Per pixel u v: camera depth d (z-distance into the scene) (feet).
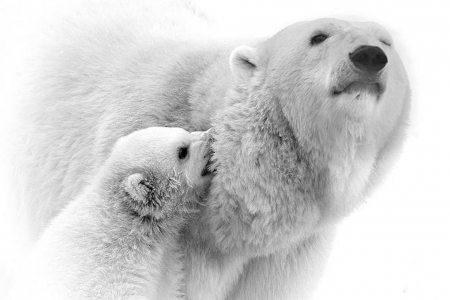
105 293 38.19
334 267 53.01
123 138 40.70
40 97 43.86
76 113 42.50
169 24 44.45
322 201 37.91
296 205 37.58
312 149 37.22
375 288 51.83
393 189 58.75
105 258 38.86
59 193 42.70
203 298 39.40
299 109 37.06
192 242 39.37
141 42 42.78
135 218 39.91
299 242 39.93
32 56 45.37
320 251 40.86
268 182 37.29
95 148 41.50
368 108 36.19
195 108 39.50
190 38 42.98
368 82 35.91
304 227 38.11
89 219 39.52
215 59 40.45
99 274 38.47
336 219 38.73
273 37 39.29
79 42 43.98
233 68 38.06
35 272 38.81
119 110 41.16
